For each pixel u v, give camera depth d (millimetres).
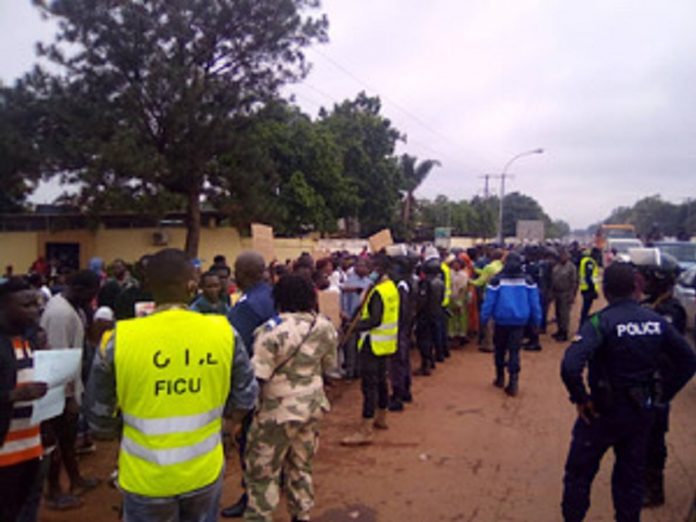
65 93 20672
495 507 4805
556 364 10312
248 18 22000
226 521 4582
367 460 5797
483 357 10969
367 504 4844
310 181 31609
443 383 8914
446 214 70188
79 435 6020
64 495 4859
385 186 38500
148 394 2684
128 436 2730
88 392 2777
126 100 20859
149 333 2729
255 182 24406
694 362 3873
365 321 6148
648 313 3898
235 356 2920
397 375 7461
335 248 31203
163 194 22578
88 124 20359
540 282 13375
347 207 33781
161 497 2672
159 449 2676
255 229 9000
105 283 7262
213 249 29578
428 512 4711
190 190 23891
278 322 3904
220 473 2877
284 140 30891
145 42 20500
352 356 9125
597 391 3887
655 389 3906
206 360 2791
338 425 6926
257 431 3887
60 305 4867
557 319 12781
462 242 53406
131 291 6160
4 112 20828
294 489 4016
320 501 4895
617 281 3926
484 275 11844
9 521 3408
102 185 20922
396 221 43000
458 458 5848
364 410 6223
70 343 4848
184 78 20703
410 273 8000
